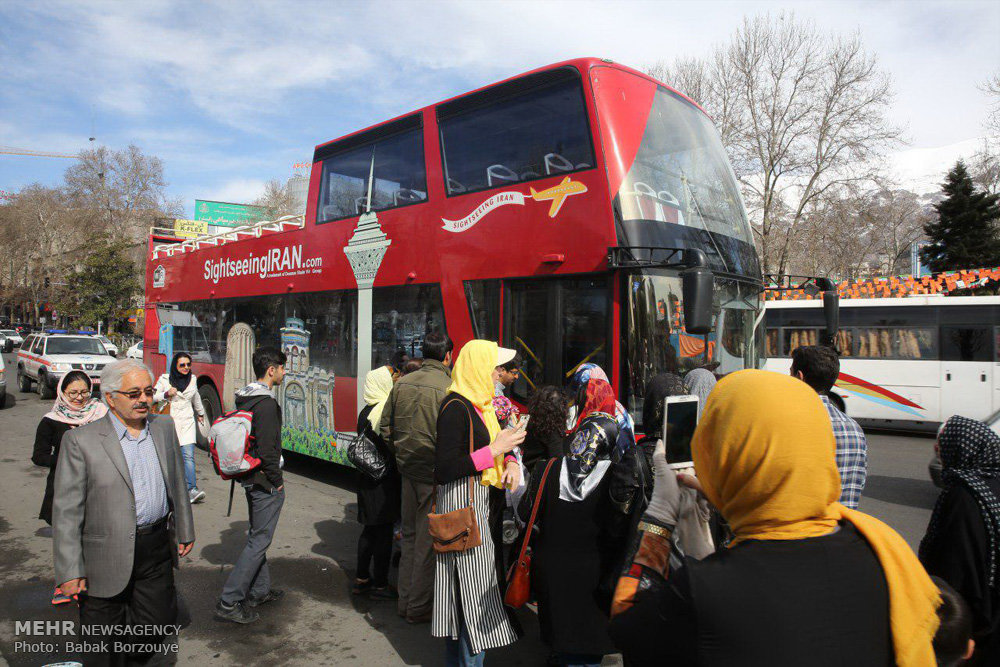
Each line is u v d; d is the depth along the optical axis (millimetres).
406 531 4496
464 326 6316
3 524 6816
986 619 2555
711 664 1298
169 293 12820
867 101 26984
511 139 6082
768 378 1470
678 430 2016
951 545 2648
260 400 4547
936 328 13867
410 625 4574
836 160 27984
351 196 8008
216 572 5496
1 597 4957
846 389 14633
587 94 5520
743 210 6711
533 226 5770
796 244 28922
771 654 1271
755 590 1312
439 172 6746
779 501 1375
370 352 7477
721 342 5852
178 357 7625
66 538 3090
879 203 32500
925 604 1398
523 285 5855
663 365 5168
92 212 63094
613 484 2756
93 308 36188
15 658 3980
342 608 4855
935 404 13742
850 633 1310
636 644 1459
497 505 3896
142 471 3295
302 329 8727
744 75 28109
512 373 5363
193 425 7770
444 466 3383
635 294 5090
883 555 1394
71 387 5102
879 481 9578
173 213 65188
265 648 4215
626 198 5258
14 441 11664
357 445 4812
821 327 15055
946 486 2795
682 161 5980
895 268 42438
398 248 7172
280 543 6336
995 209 34219
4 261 74625
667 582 1441
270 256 9523
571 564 2850
